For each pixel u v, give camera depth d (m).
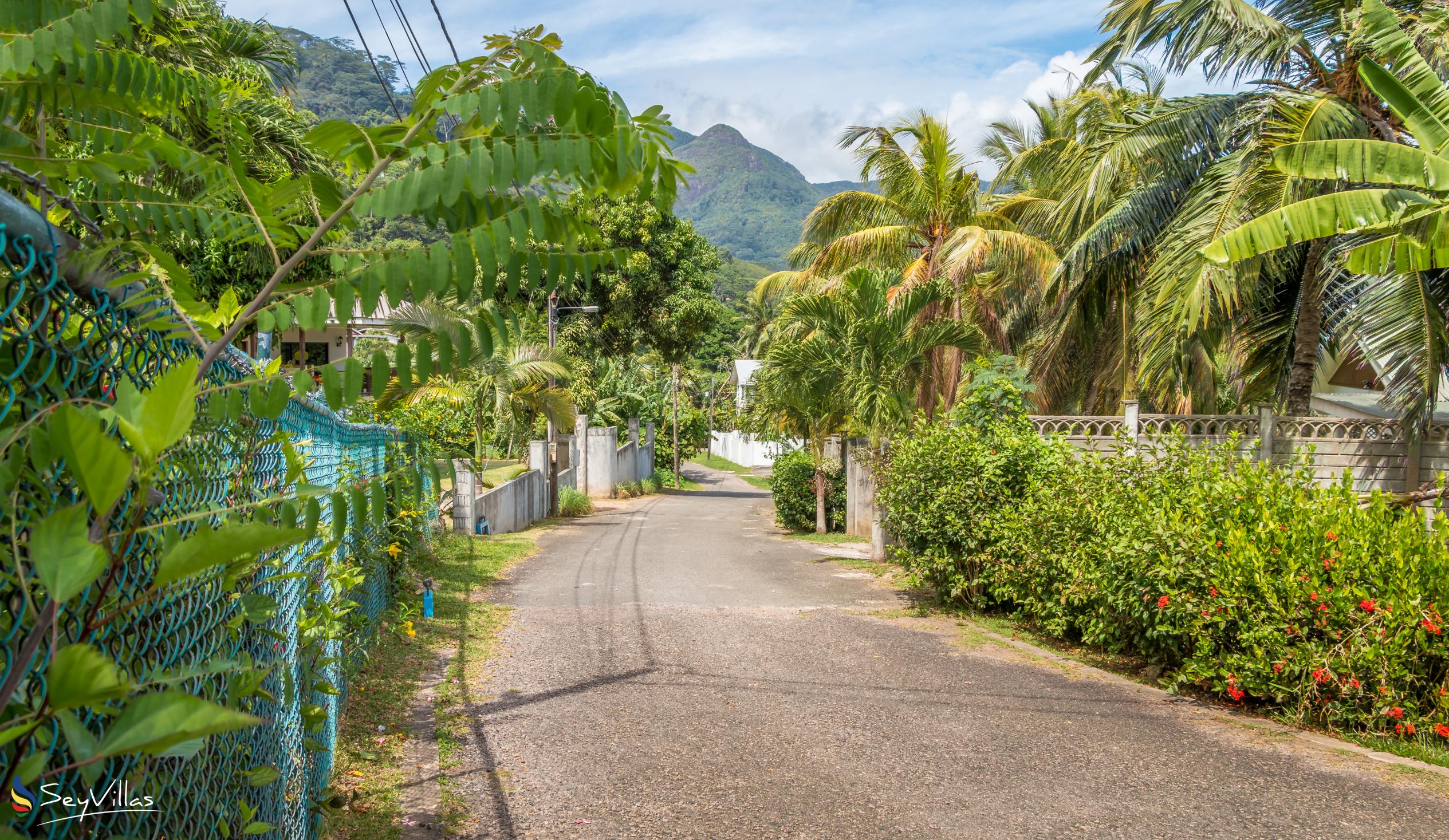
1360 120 11.13
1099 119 21.06
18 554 1.13
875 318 14.91
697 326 34.62
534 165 1.57
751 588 12.52
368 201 1.55
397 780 5.21
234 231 2.16
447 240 1.63
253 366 2.54
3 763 1.19
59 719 0.98
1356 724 6.44
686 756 5.73
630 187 1.75
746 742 6.03
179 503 1.89
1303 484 8.00
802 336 19.20
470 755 5.68
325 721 4.73
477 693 7.05
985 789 5.24
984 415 11.81
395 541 9.80
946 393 18.11
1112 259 15.30
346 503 1.59
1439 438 13.14
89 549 1.01
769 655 8.48
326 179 1.75
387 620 8.69
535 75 1.65
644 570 14.26
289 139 5.75
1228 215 11.83
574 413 21.53
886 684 7.53
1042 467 10.28
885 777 5.42
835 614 10.55
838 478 21.78
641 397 40.34
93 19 1.95
